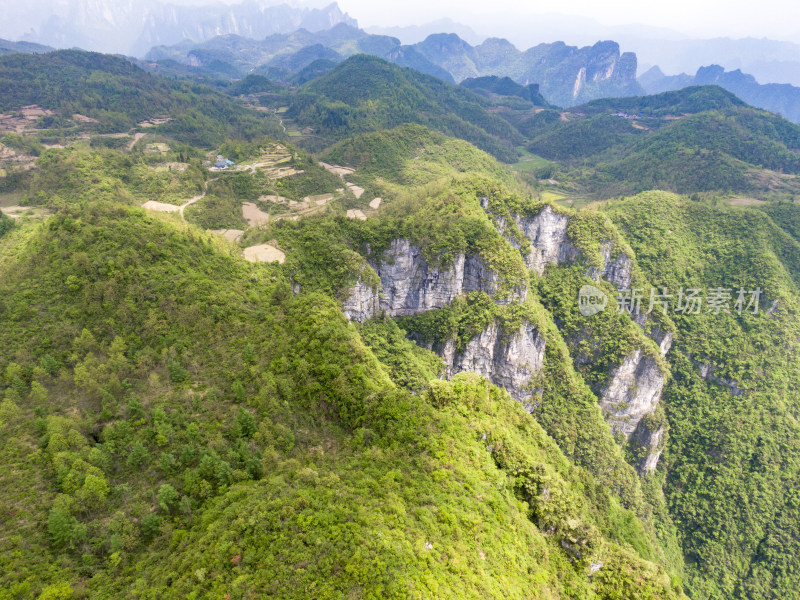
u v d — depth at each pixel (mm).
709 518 118875
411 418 58031
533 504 56125
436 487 49188
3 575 40406
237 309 74375
